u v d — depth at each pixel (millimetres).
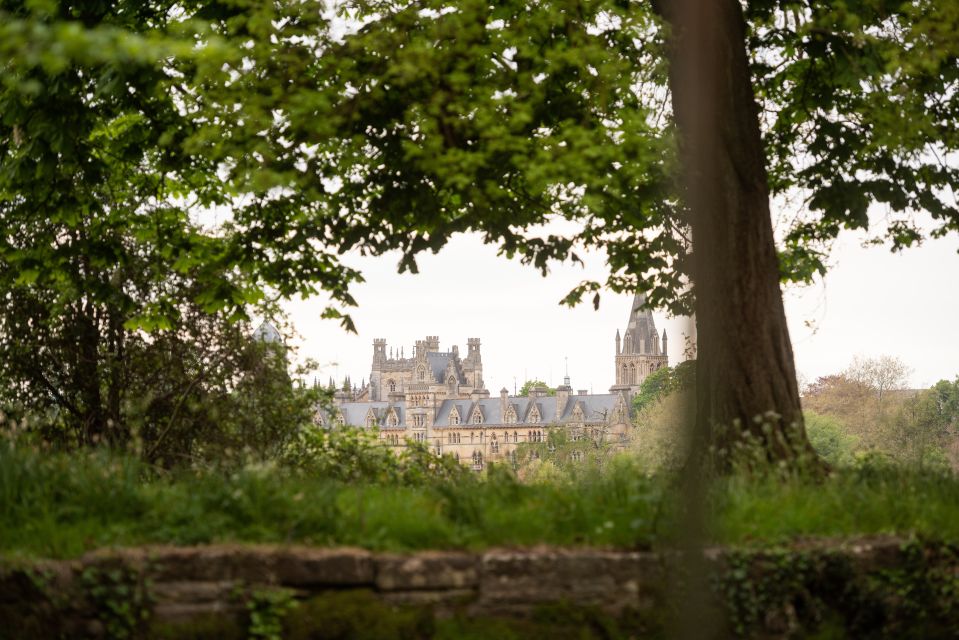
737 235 13133
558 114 15070
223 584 8688
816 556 9570
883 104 14445
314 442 17625
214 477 10367
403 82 13617
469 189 14078
